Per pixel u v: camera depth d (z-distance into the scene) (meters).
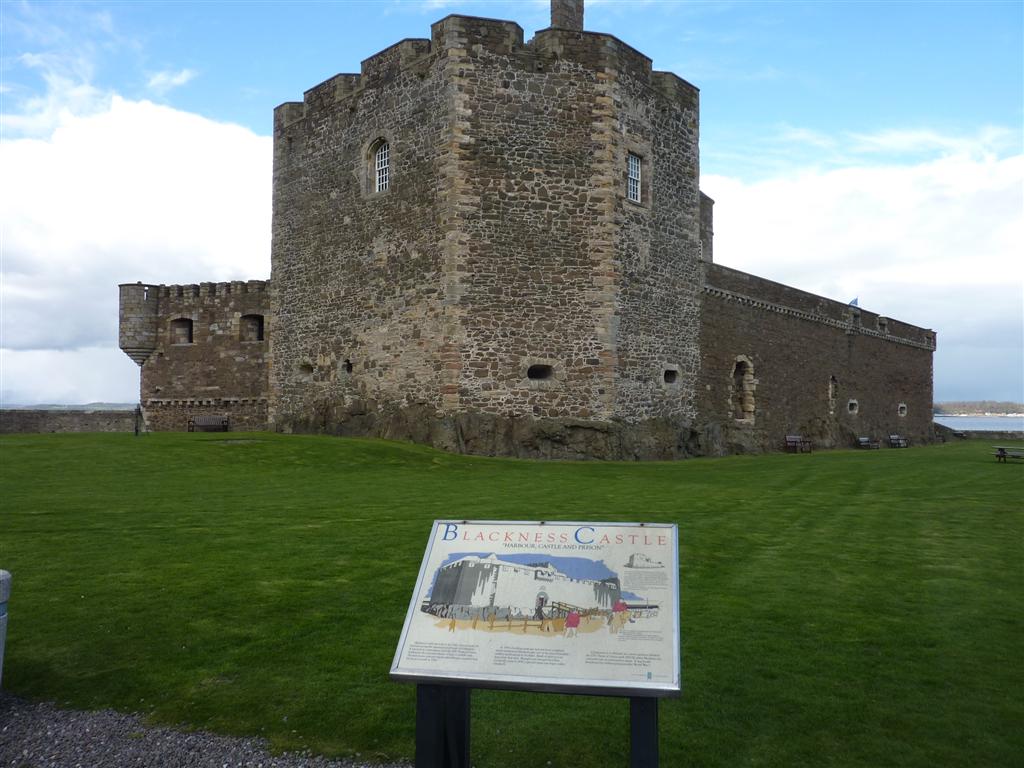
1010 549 9.73
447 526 5.00
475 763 4.94
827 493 14.99
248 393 33.31
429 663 4.29
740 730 5.21
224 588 7.80
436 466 18.53
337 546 9.45
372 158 24.64
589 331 22.84
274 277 27.70
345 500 13.00
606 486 15.66
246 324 33.72
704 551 9.53
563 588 4.55
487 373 22.12
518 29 22.78
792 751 4.95
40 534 9.91
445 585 4.66
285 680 5.91
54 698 5.68
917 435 45.44
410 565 8.62
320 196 26.05
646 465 21.22
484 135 22.33
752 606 7.45
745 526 11.11
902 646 6.49
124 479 14.78
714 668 6.07
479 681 4.18
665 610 4.38
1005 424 166.62
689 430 25.61
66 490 13.43
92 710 5.52
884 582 8.23
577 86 23.00
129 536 9.88
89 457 16.81
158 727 5.29
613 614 4.39
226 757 4.93
